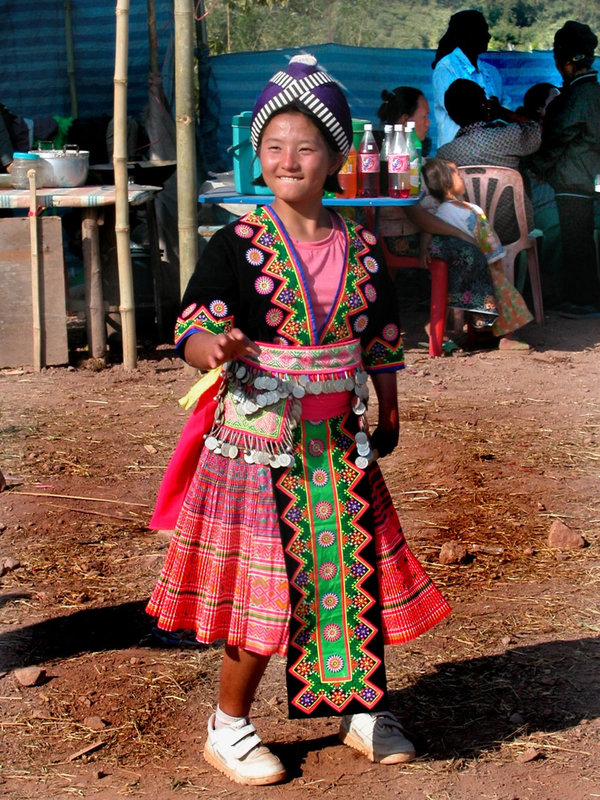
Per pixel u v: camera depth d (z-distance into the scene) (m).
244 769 2.86
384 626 2.79
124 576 4.20
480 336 8.01
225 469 2.72
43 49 10.27
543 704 3.28
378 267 2.78
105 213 7.69
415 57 10.27
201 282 2.65
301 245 2.67
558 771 2.93
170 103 10.06
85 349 7.70
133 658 3.58
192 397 2.77
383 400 2.89
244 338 2.48
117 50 6.62
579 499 5.00
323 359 2.68
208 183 8.14
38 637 3.72
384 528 2.80
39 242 6.98
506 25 16.81
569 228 9.12
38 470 5.30
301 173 2.61
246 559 2.69
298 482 2.67
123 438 5.78
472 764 2.96
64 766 2.96
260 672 2.82
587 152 8.95
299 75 2.60
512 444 5.74
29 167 7.38
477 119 7.96
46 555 4.37
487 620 3.83
